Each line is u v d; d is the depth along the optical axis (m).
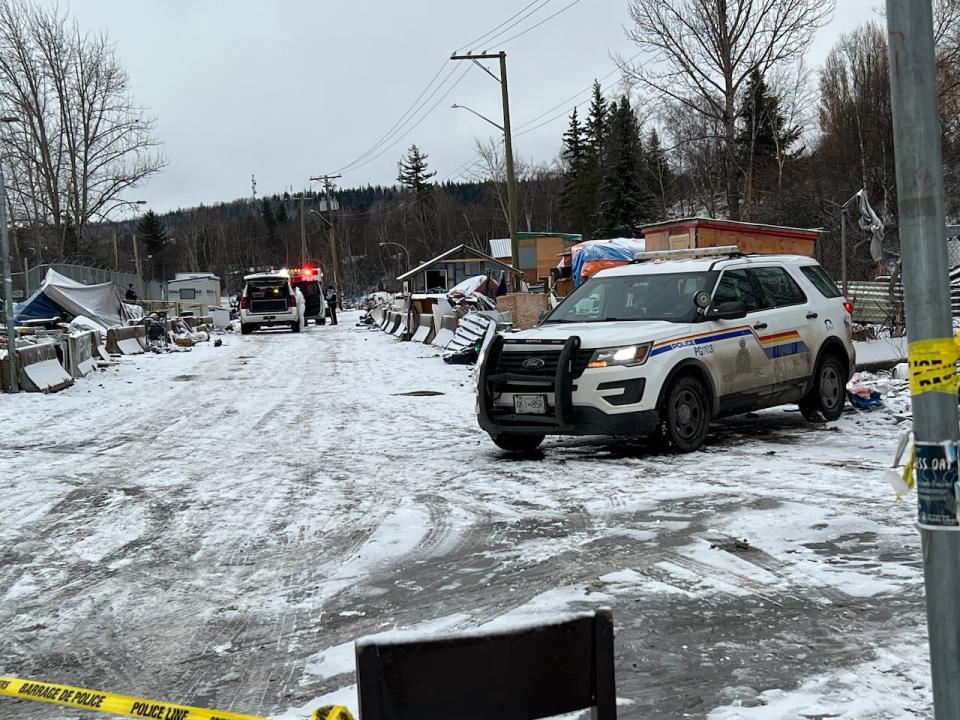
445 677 2.12
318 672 4.43
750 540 6.16
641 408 8.98
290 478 9.25
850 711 3.67
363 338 34.59
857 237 26.94
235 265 135.62
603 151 86.25
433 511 7.51
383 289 104.25
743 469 8.41
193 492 8.73
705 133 40.47
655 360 9.05
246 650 4.76
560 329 9.74
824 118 46.56
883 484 7.57
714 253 11.26
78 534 7.26
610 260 31.75
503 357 9.59
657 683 4.04
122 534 7.22
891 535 6.13
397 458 10.16
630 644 4.50
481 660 2.13
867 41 45.25
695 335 9.45
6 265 17.73
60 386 18.83
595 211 79.00
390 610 5.23
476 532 6.78
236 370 22.92
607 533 6.52
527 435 10.06
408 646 2.09
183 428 13.28
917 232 2.38
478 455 10.07
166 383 20.14
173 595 5.71
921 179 2.37
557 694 2.19
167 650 4.82
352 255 128.88
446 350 23.52
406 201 127.62
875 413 11.56
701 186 46.66
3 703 4.30
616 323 9.74
